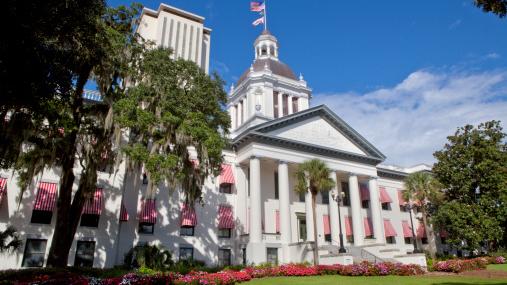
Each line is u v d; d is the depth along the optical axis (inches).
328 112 1694.1
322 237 1621.6
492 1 435.2
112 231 1120.2
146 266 1014.4
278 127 1558.8
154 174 816.3
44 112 546.3
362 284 831.1
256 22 2586.1
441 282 857.5
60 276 692.1
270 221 1552.7
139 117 820.6
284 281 893.2
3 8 346.0
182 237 1333.7
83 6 438.9
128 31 924.6
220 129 1170.6
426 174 1720.0
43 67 403.2
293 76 2332.7
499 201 1549.0
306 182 1315.2
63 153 824.9
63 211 818.8
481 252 1675.7
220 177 1481.3
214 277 833.5
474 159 1632.6
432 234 1953.7
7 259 964.6
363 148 1771.7
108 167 1168.8
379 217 1690.5
